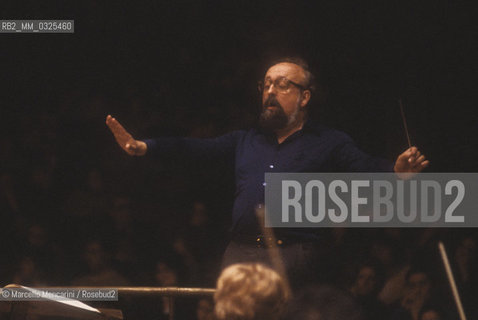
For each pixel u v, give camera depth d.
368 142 14.41
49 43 16.47
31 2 16.55
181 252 12.51
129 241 12.98
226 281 3.67
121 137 5.82
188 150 6.07
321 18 15.46
